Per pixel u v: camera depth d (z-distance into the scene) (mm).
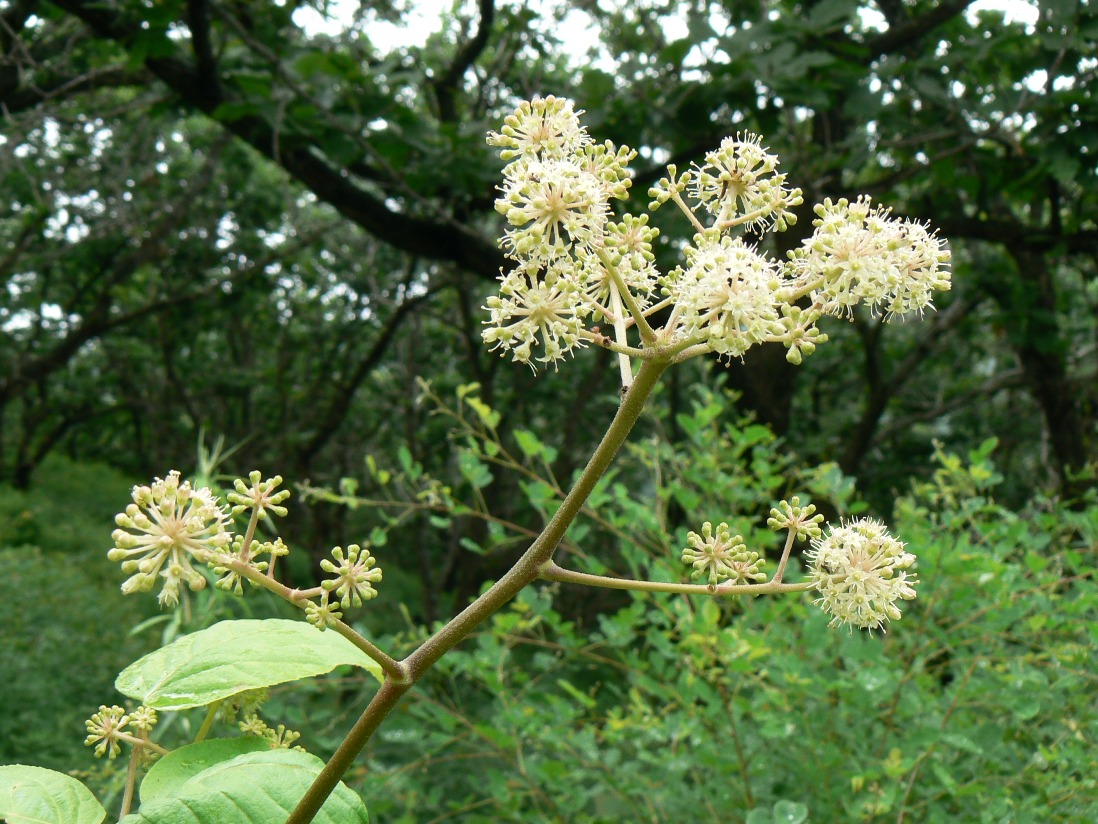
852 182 7609
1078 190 7727
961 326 11594
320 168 7125
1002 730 2938
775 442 4676
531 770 3770
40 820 1354
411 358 14125
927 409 13711
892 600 1549
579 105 6387
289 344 18094
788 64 5723
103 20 6215
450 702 4086
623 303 1685
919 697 3090
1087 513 3748
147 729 1720
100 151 13477
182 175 16094
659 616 3764
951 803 3203
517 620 3775
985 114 5773
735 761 3381
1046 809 2670
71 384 21547
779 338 1491
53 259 14766
